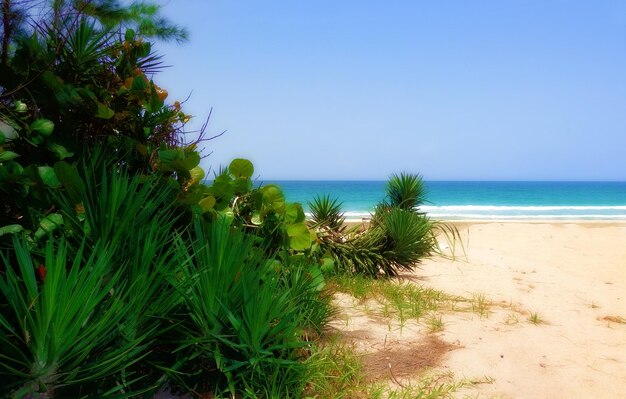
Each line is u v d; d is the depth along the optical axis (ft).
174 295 9.39
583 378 11.64
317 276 14.44
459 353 12.77
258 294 10.10
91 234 9.29
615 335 15.19
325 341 12.75
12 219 9.78
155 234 9.86
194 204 11.42
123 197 9.33
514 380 11.33
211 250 9.98
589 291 21.68
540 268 27.22
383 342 13.23
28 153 10.36
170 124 12.98
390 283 20.63
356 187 395.96
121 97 11.52
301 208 14.90
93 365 7.52
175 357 9.70
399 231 23.16
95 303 7.67
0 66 10.16
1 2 10.27
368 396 10.01
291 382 9.53
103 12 23.66
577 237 40.73
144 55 12.53
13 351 7.25
